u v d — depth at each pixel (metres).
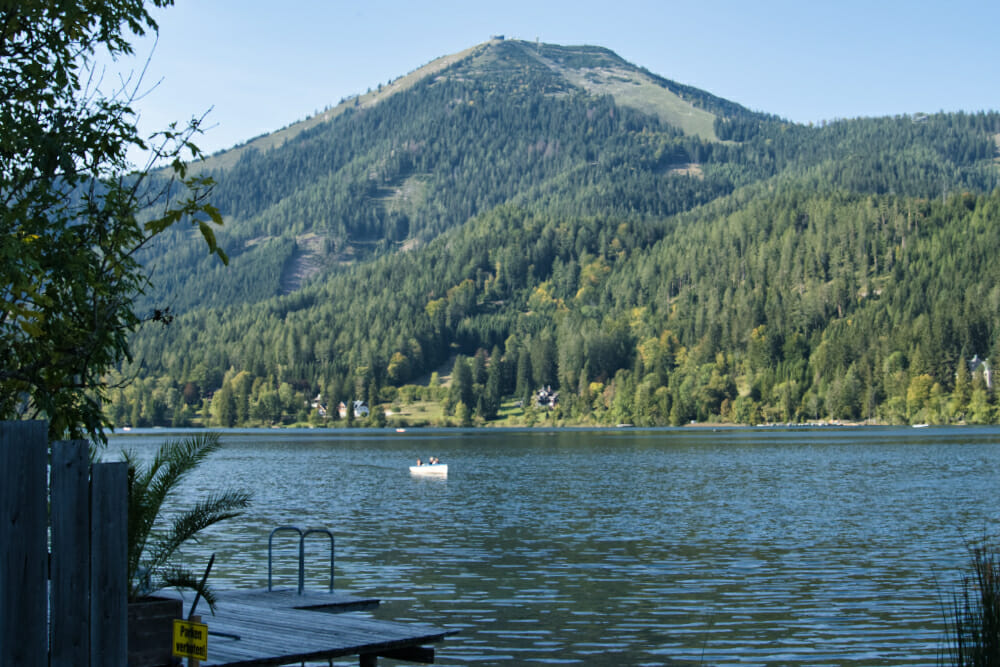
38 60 10.68
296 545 36.97
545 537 39.62
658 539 38.78
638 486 67.12
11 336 10.07
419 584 28.50
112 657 8.55
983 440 141.00
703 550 35.56
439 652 20.58
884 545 36.59
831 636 21.88
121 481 8.66
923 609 24.61
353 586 28.20
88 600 8.45
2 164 10.31
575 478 75.56
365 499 58.66
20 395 10.55
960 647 12.75
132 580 10.88
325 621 14.77
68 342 10.17
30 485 8.01
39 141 10.13
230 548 35.97
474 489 65.75
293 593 20.41
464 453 120.69
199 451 11.69
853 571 30.58
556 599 26.23
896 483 67.56
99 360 10.48
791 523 44.31
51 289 10.15
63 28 10.71
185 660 11.64
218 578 29.16
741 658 20.12
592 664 19.66
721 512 49.44
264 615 15.39
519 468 89.25
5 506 7.88
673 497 58.34
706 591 27.33
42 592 8.04
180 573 10.68
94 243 10.41
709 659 20.05
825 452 112.12
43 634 8.03
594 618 23.84
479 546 36.88
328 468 92.00
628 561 32.94
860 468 83.75
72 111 10.63
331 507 53.50
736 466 89.00
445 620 23.66
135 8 10.95
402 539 39.09
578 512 49.88
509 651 20.69
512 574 30.27
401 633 13.77
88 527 8.49
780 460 97.81
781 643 21.30
